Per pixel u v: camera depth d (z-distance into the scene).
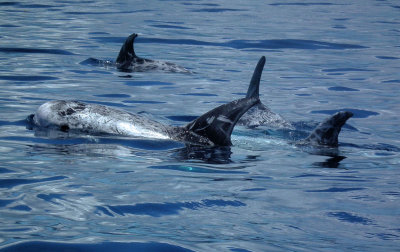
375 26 52.50
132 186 13.67
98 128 19.02
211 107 24.80
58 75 29.97
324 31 48.59
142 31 46.06
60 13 54.91
